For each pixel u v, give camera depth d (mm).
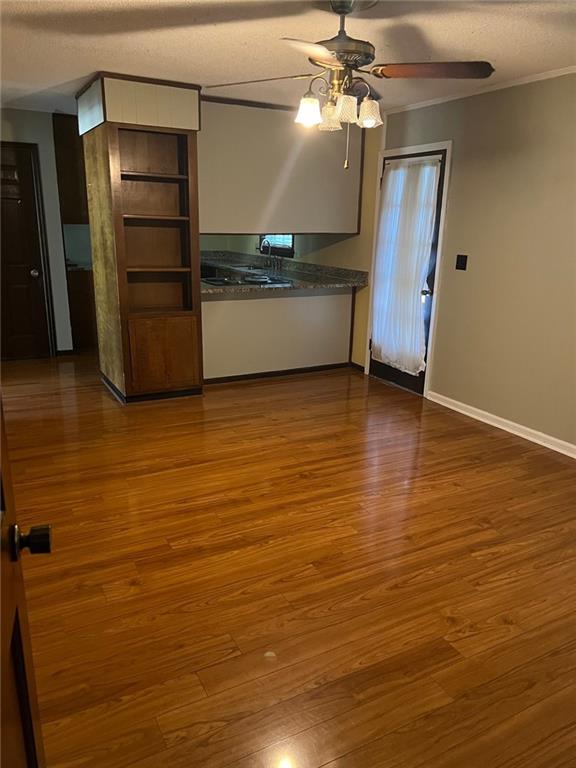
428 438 3945
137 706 1764
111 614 2164
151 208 4477
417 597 2299
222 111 4547
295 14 2559
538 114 3568
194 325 4613
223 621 2143
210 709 1760
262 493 3121
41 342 5934
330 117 2475
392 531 2770
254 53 3211
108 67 3561
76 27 2777
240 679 1876
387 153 4895
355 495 3117
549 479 3344
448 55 3131
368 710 1769
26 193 5516
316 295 5426
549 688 1865
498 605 2260
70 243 6355
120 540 2646
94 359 5902
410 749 1643
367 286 5398
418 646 2037
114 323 4441
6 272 5621
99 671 1894
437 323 4594
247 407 4527
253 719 1729
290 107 4801
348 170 5215
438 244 4461
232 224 4832
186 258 4625
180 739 1656
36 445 3705
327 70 2504
